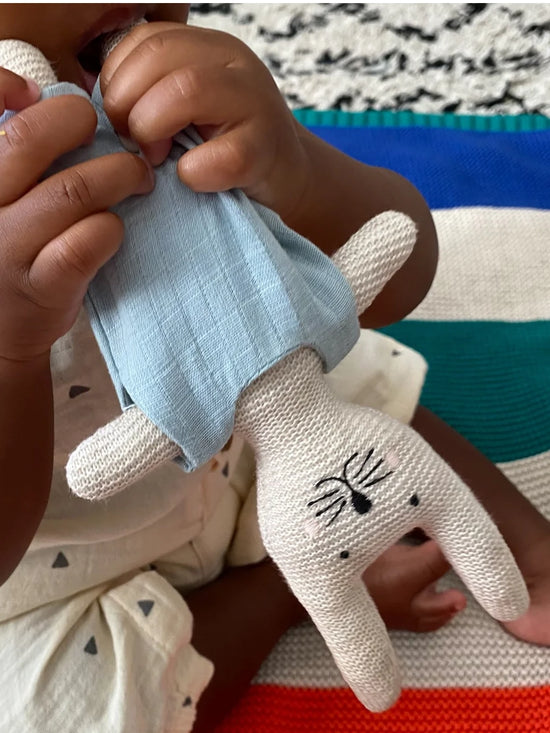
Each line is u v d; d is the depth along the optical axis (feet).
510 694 2.06
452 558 1.29
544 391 2.62
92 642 1.81
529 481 2.46
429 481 1.20
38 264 1.13
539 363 2.70
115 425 1.17
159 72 1.23
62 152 1.15
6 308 1.21
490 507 2.24
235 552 2.26
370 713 2.06
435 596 2.18
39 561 1.83
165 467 1.86
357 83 3.54
